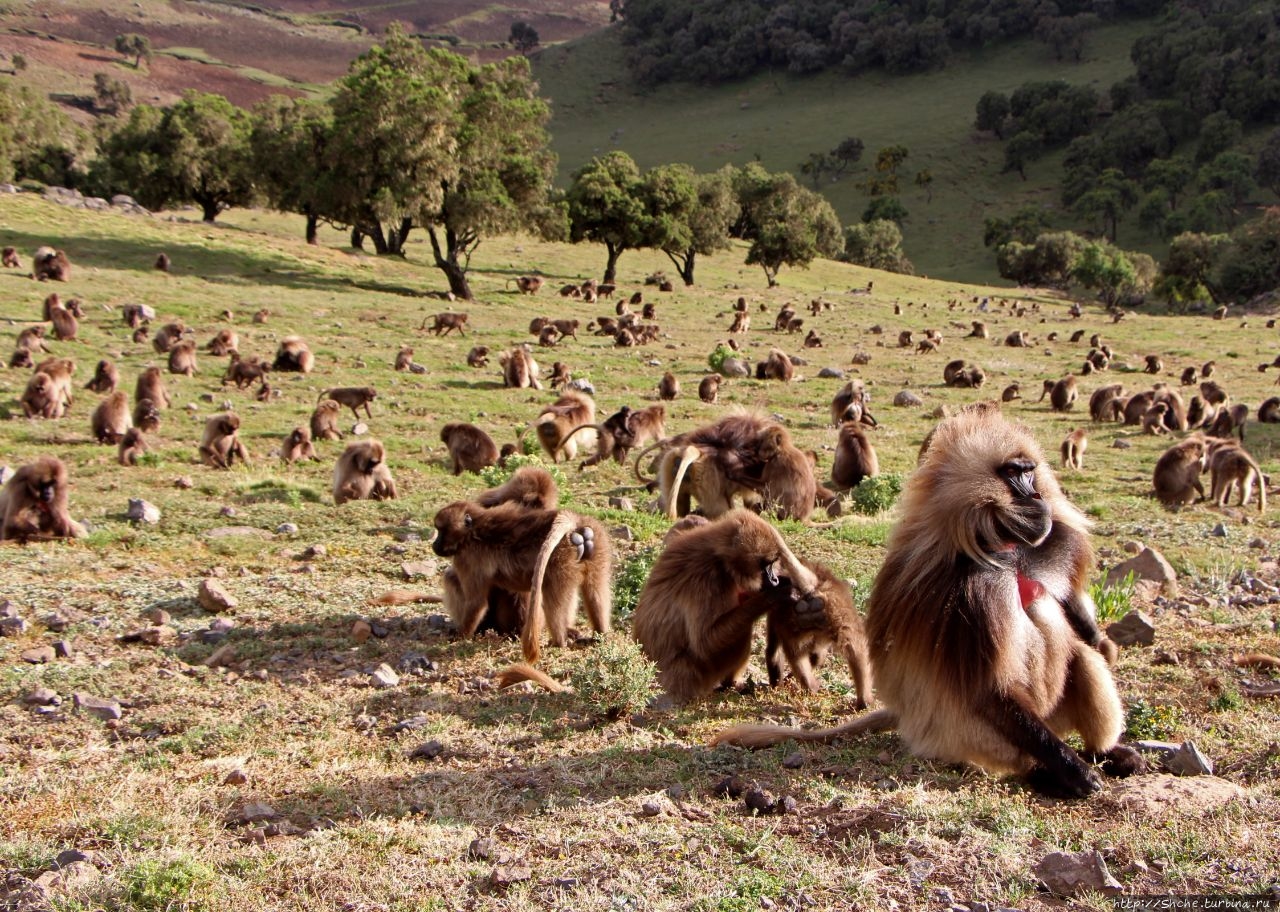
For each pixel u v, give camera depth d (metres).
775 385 33.91
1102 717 6.00
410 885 5.02
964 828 5.30
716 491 14.56
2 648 8.96
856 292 78.12
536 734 7.23
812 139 191.00
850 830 5.43
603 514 14.54
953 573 5.68
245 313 39.22
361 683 8.34
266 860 5.26
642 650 8.12
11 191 60.00
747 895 4.75
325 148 55.25
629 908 4.69
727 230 81.69
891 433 25.66
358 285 51.38
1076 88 182.12
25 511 12.72
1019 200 164.38
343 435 22.31
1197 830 5.19
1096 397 29.80
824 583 7.77
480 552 9.20
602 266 78.19
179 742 7.12
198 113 76.81
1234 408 27.08
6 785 6.37
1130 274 99.38
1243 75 170.25
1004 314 67.38
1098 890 4.68
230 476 17.45
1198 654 8.66
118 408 19.94
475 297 53.91
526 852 5.35
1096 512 16.70
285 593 10.77
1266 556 13.24
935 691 5.73
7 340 29.42
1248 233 102.62
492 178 51.91
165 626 9.61
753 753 6.67
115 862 5.31
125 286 41.00
